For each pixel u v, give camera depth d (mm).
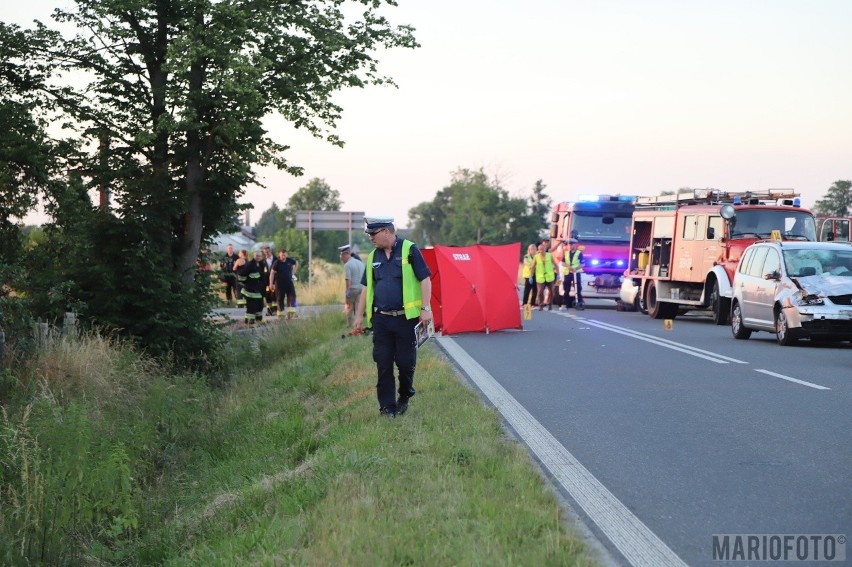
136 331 18594
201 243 20750
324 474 7152
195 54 17766
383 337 9508
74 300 18109
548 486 6672
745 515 6051
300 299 36656
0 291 15367
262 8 19438
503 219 134500
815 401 10586
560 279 32656
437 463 7121
